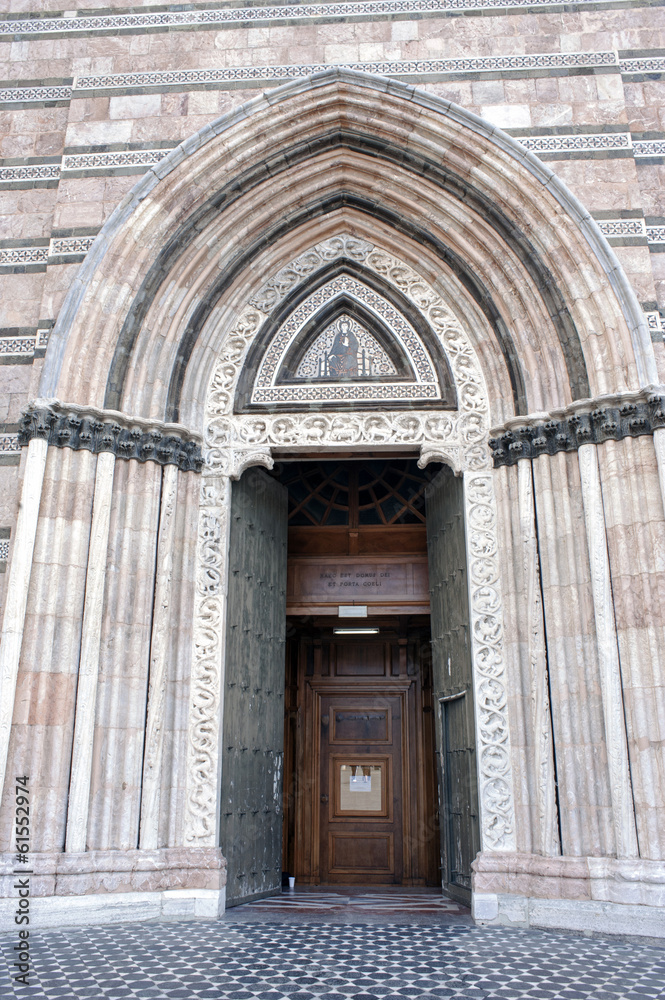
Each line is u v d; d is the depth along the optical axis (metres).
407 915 8.23
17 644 7.84
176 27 10.30
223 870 8.20
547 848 7.75
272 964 5.95
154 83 10.05
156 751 8.26
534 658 8.28
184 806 8.41
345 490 12.47
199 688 8.80
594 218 9.19
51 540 8.30
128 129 9.87
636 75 9.95
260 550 10.21
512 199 9.29
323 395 9.84
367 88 9.59
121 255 9.23
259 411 9.78
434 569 10.41
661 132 9.73
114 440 8.77
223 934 7.11
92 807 7.89
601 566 8.12
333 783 12.66
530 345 9.27
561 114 9.60
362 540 12.18
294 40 10.11
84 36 10.41
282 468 12.59
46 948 6.45
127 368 9.16
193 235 9.61
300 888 11.17
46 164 10.09
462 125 9.42
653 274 9.19
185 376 9.60
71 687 7.99
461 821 9.09
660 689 7.64
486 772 8.40
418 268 10.13
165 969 5.76
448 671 9.63
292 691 13.09
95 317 9.02
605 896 7.30
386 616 12.84
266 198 9.88
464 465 9.42
